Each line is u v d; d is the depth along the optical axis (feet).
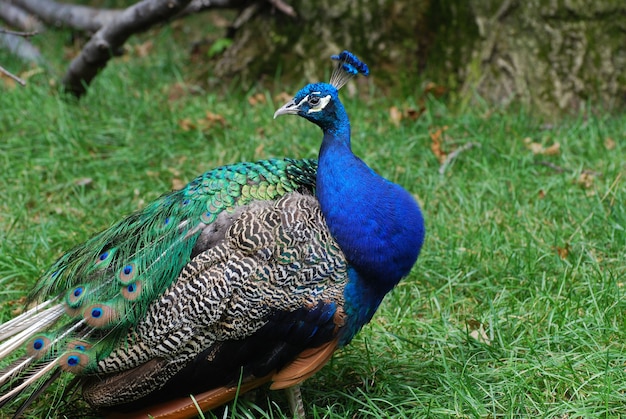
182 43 41.81
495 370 18.60
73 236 24.77
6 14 42.73
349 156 17.13
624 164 27.71
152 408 16.93
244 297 16.21
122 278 16.53
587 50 32.04
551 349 19.49
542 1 32.04
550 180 26.96
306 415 18.37
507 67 32.45
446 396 17.94
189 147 30.30
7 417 18.28
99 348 16.60
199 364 16.43
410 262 17.40
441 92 33.24
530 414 17.28
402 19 33.83
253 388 17.75
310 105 17.22
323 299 16.63
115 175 28.58
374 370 19.31
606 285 21.25
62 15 41.06
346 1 34.04
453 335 20.30
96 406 16.96
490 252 23.32
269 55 35.19
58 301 17.07
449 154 28.99
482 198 26.48
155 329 16.30
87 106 33.37
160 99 34.45
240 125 31.53
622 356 18.54
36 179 28.09
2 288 22.62
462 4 33.22
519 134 30.12
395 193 17.19
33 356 16.52
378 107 33.04
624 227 23.67
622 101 32.24
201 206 16.94
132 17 32.09
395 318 20.99
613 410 17.07
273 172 17.51
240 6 35.58
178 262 16.53
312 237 16.61
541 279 22.43
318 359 17.11
